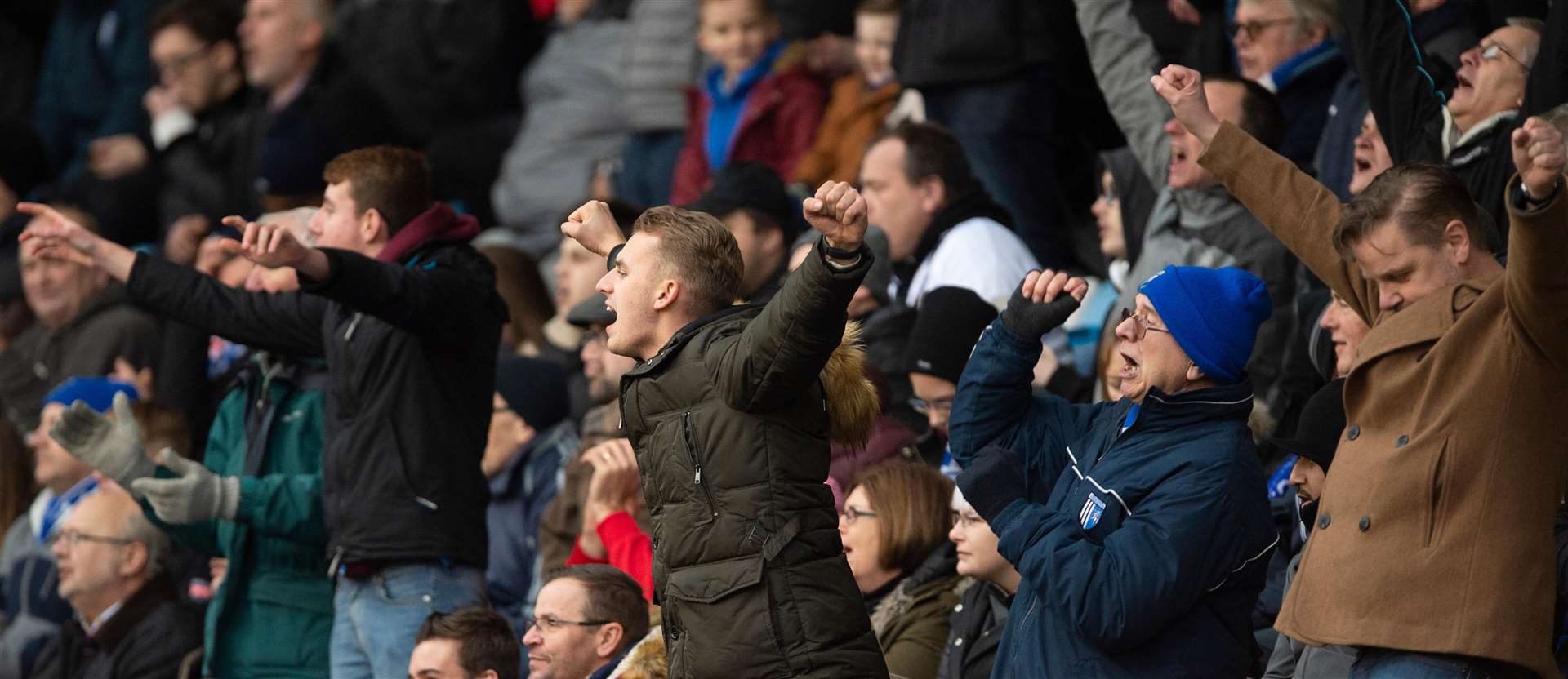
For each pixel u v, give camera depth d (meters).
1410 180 15.29
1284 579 19.06
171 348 30.64
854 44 35.19
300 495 23.23
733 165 26.77
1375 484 14.99
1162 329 16.11
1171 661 15.45
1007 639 16.47
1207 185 24.00
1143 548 15.25
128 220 40.81
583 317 25.92
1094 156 31.45
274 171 34.91
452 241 22.34
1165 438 15.91
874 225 25.95
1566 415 14.70
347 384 22.25
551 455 26.89
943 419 23.00
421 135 42.06
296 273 21.86
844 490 22.52
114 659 27.28
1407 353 15.13
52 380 33.62
